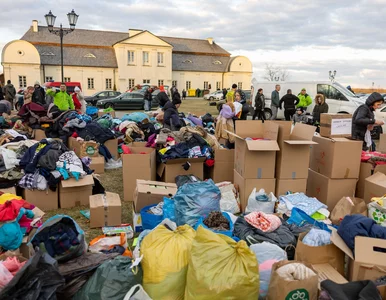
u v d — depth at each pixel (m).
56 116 7.67
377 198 3.62
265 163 4.25
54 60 37.72
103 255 2.65
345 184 4.25
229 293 2.11
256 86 15.46
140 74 40.47
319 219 3.79
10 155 4.70
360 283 2.16
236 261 2.21
